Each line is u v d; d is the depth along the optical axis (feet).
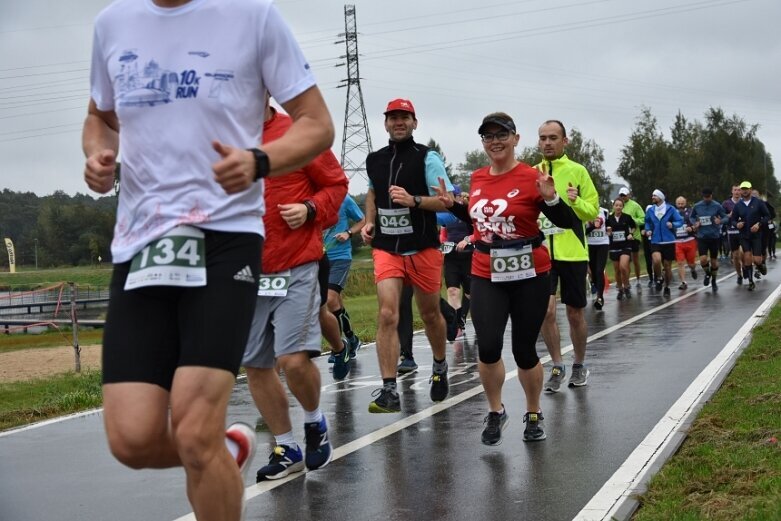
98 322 96.07
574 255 29.63
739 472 17.87
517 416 26.05
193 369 10.97
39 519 17.74
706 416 23.40
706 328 45.27
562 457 21.11
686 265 113.50
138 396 11.04
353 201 36.99
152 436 11.04
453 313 42.78
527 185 21.75
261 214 11.84
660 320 50.44
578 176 29.37
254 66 11.61
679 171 221.25
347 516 17.24
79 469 21.66
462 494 18.47
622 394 28.66
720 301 60.59
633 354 37.47
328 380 34.37
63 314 118.93
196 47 11.45
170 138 11.33
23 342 71.87
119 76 11.60
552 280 29.68
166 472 21.24
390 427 25.20
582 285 29.84
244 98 11.59
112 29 11.84
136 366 11.14
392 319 26.05
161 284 11.05
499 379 22.30
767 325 42.34
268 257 19.12
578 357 30.55
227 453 11.34
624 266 67.67
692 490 17.30
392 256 26.40
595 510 16.93
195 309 11.15
